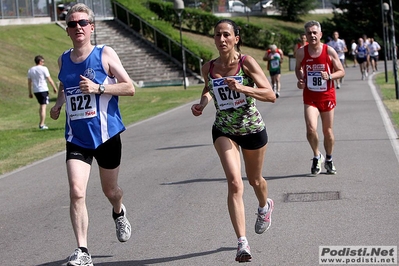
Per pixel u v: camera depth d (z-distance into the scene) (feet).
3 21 188.96
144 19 188.65
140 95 134.31
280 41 256.32
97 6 209.26
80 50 28.53
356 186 41.09
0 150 70.08
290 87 131.44
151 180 47.47
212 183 44.83
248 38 251.80
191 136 70.03
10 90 123.24
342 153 52.85
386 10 193.47
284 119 77.77
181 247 30.76
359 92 107.96
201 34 240.32
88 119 28.22
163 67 175.73
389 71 167.73
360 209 35.50
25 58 153.28
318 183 42.68
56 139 77.15
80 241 26.89
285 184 43.04
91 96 28.30
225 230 33.12
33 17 198.70
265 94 27.99
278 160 51.65
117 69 28.58
